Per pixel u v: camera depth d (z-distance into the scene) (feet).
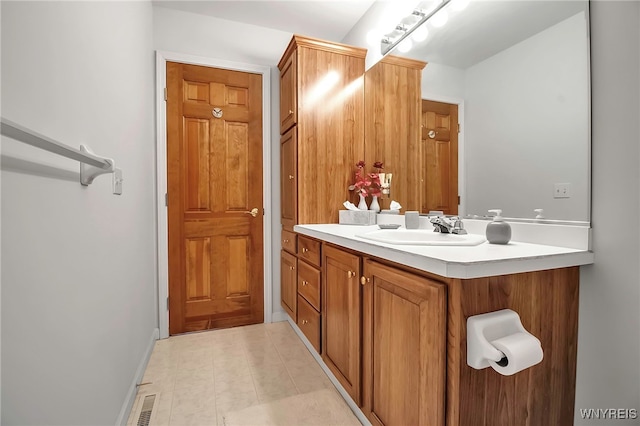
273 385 5.58
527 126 4.03
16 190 2.23
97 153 3.81
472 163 4.87
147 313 6.69
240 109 8.27
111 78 4.34
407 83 6.35
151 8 7.34
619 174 3.18
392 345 3.65
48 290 2.62
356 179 7.47
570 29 3.55
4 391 2.08
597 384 3.37
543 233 3.85
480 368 2.78
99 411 3.67
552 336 3.36
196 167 7.91
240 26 8.24
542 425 3.33
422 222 5.99
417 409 3.22
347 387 4.74
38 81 2.54
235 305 8.34
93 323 3.54
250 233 8.45
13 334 2.17
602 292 3.34
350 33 8.62
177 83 7.67
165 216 7.59
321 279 5.85
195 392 5.37
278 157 8.71
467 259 2.85
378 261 4.02
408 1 6.32
